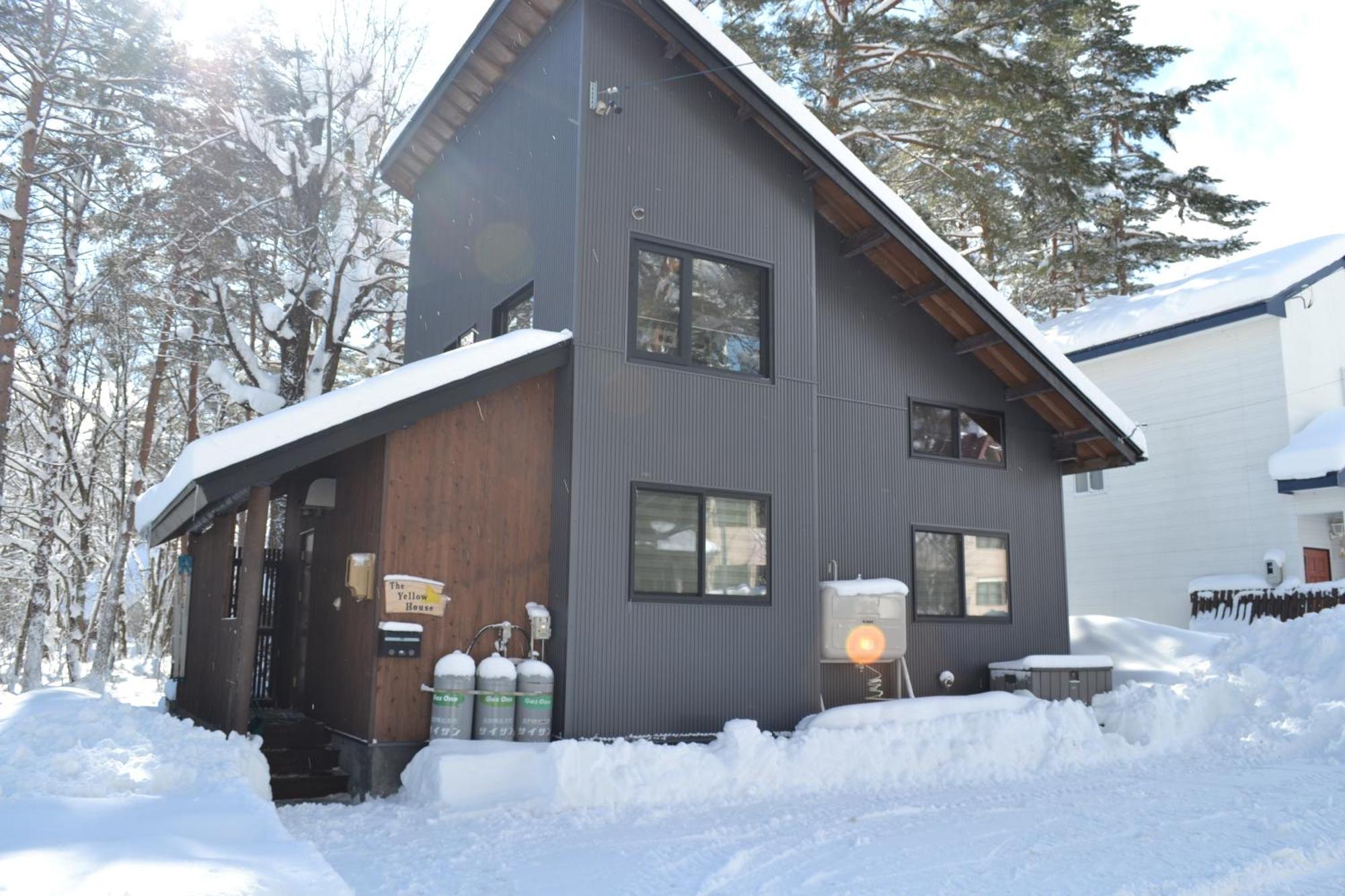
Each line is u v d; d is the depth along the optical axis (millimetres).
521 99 11625
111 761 5941
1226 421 19922
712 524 10477
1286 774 9375
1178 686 12336
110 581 22688
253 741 8273
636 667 9742
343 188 18953
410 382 8977
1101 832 7090
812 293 11484
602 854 6617
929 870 6121
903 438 12703
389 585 9016
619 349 10102
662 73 10758
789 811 8141
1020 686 12289
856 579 11617
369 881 5945
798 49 19516
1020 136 20375
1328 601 16984
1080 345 22203
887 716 10586
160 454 29766
